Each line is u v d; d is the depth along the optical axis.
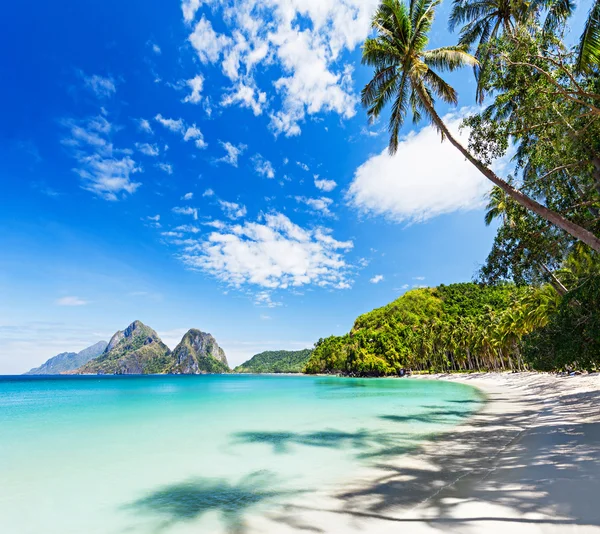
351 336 151.88
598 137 11.29
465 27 18.56
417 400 28.48
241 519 6.28
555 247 13.93
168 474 9.32
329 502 6.79
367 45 15.84
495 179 12.60
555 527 4.36
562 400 19.88
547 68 11.45
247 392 44.56
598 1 9.79
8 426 17.83
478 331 74.12
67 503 7.39
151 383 84.31
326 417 19.34
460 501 5.88
